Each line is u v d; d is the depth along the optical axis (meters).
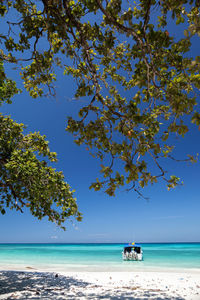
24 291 8.87
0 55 3.77
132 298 7.79
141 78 2.67
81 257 34.41
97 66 5.19
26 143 10.19
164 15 2.94
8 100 9.42
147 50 2.62
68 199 8.76
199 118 2.35
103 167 2.92
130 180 2.76
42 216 8.71
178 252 47.81
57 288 9.66
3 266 21.20
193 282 11.57
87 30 3.69
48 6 3.14
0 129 9.77
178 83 2.87
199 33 2.20
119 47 4.32
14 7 4.04
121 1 2.64
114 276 13.73
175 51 2.83
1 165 9.27
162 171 2.77
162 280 12.23
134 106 2.81
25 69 4.41
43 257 35.12
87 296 8.08
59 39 4.27
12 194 8.66
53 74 4.54
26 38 3.73
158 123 3.20
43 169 8.91
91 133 3.18
